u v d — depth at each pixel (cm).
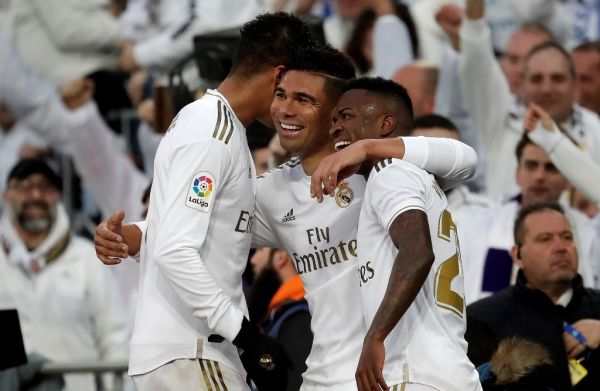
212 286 1256
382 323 1150
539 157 1980
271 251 1752
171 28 2697
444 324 1227
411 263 1159
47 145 2623
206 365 1291
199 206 1262
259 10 2725
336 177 1198
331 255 1318
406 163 1234
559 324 1633
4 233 2162
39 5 2788
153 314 1304
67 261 2159
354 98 1288
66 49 2792
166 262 1250
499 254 1880
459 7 2431
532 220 1692
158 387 1286
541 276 1677
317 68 1328
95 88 2684
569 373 1599
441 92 2327
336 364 1299
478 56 2217
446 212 1255
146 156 2559
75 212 2608
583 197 2058
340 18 2616
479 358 1528
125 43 2784
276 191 1356
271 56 1345
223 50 1925
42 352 2108
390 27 2481
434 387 1202
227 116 1313
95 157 2433
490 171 2248
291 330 1573
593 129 2220
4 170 2658
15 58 2573
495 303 1675
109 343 2144
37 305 2123
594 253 1930
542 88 2205
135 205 2450
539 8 2559
